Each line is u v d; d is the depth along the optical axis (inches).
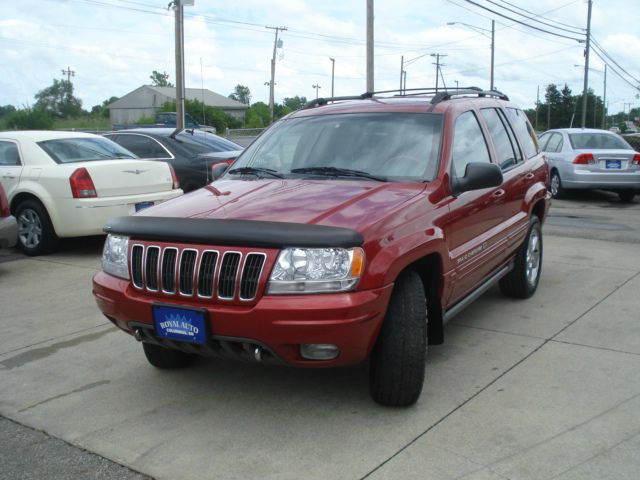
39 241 325.1
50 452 136.4
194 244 139.3
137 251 147.1
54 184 315.0
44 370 181.6
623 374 169.5
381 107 193.3
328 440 137.6
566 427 140.6
